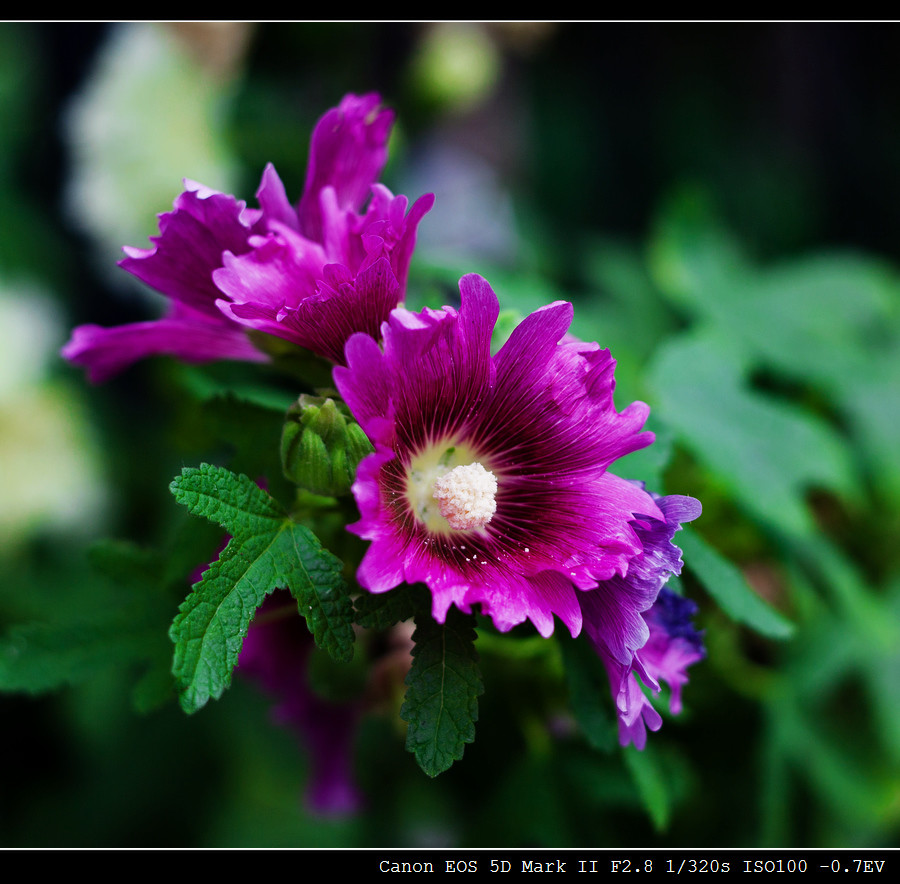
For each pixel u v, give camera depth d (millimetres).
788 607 823
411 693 645
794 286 944
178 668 633
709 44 1561
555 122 1563
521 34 1137
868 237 1595
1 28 1181
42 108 1201
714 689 806
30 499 996
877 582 864
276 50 1066
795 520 779
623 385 795
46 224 1191
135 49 972
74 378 1139
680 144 1526
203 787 1065
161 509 1078
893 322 932
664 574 649
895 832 859
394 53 1112
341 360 682
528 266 1213
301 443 664
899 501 855
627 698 648
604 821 801
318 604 652
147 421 1146
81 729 1032
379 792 896
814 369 862
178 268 689
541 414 674
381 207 683
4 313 1013
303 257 682
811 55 1577
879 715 838
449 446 683
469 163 1562
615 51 1563
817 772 828
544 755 778
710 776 819
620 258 1072
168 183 981
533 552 666
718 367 811
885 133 1616
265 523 657
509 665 748
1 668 701
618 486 665
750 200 1505
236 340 710
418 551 657
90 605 1025
